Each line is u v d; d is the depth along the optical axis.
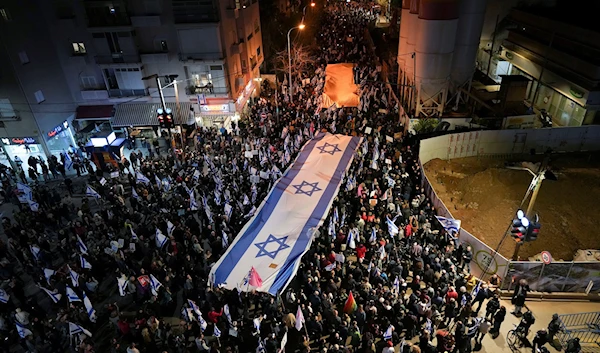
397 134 34.28
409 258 20.75
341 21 77.06
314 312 17.91
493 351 17.12
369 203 23.77
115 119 37.84
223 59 36.06
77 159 33.38
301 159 25.58
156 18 34.44
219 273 17.14
